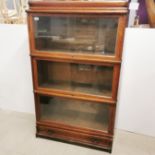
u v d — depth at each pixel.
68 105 2.00
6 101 2.46
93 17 1.41
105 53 1.50
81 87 1.77
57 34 1.66
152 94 1.84
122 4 1.31
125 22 1.33
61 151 1.77
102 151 1.78
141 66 1.78
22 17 2.19
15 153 1.74
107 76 1.71
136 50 1.74
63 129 1.86
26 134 2.00
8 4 2.36
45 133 1.93
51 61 1.69
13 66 2.22
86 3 1.36
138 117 1.98
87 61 1.53
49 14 1.46
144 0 1.94
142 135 2.02
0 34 2.10
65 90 1.72
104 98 1.61
